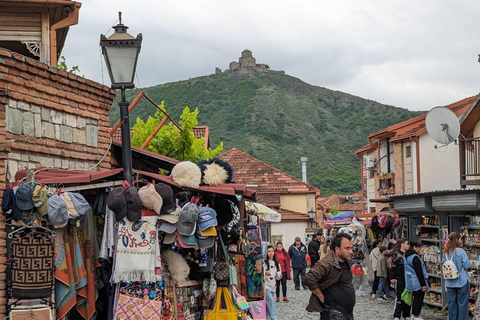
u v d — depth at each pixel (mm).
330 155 135750
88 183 8859
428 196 16984
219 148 23562
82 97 10977
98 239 9867
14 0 13836
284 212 42500
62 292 8305
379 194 41250
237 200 10047
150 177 9148
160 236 9078
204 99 167625
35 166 9609
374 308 18141
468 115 21312
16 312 8031
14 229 8344
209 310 9789
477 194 15109
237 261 12445
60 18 14984
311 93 176125
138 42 8742
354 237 23328
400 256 15133
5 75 8875
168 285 9289
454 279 13602
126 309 8586
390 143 39500
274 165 128375
